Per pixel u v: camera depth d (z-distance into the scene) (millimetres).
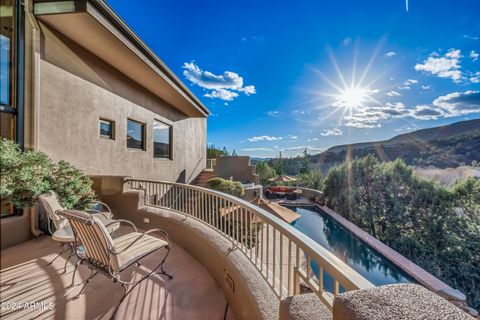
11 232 3543
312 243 1339
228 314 2152
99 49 4914
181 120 10430
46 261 3076
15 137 3701
